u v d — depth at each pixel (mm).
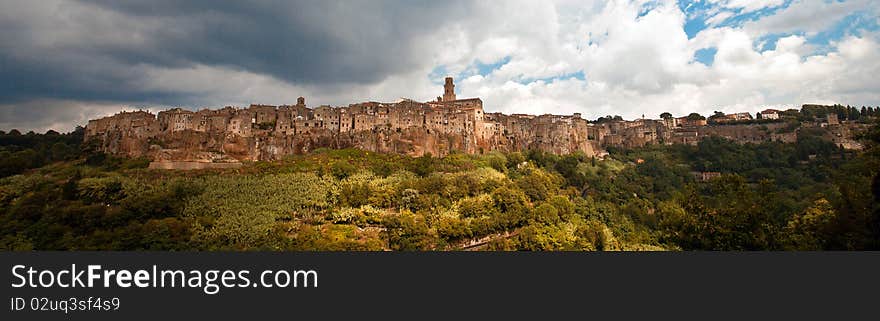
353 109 197250
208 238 83062
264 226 88875
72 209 88000
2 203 101562
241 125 176250
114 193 104188
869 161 62344
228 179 121500
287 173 130250
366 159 156625
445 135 195125
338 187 114250
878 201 59125
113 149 171250
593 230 105375
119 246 78188
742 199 71688
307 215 97562
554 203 121750
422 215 97250
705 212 75250
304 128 184375
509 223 100375
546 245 91188
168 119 179625
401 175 131875
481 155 183625
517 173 153750
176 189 105312
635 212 151875
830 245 67750
